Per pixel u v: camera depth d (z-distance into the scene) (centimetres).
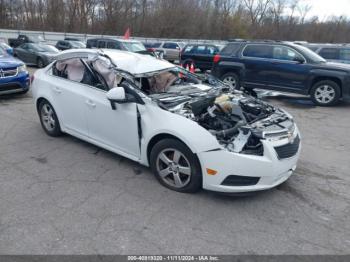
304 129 680
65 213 335
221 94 473
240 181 345
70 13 4212
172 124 363
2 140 538
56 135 549
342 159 516
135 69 465
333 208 365
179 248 290
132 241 296
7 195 366
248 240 304
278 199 378
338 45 1194
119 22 4369
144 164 413
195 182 364
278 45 966
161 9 4672
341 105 925
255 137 353
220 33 5350
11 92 822
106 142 457
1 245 285
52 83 517
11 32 3039
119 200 362
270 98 1009
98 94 445
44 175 417
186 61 1698
